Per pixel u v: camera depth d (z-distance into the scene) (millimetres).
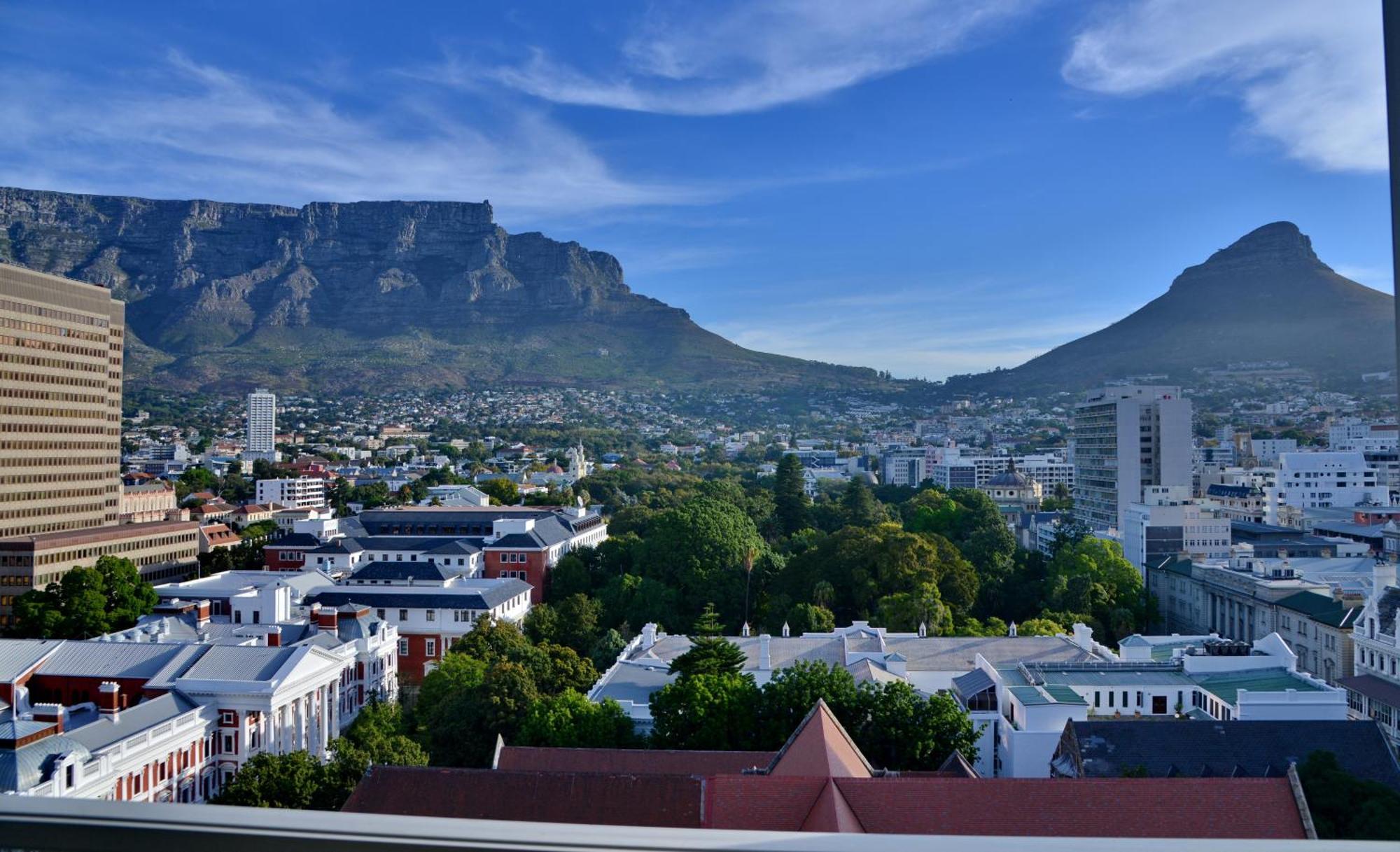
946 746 66688
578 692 90938
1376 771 64062
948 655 97688
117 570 143250
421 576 149750
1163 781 43344
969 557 159875
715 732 69500
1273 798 42531
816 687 69312
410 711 104938
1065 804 42812
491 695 81750
